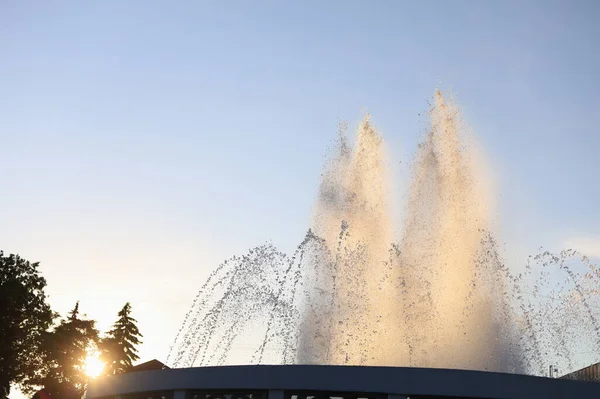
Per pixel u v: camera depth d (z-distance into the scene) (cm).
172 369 2878
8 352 5922
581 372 3753
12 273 6012
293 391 2669
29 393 6322
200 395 2814
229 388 2725
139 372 3016
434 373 2583
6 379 5972
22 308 6000
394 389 2578
